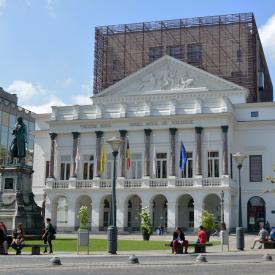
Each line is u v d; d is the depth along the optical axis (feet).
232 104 262.26
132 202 268.41
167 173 253.44
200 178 245.04
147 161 255.91
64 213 273.95
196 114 250.98
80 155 268.62
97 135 266.16
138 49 330.34
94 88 334.65
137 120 260.62
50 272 75.51
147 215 194.39
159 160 257.34
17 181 157.48
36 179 291.79
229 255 118.32
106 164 263.90
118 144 120.06
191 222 258.78
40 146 294.87
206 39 316.81
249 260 101.04
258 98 327.06
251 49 307.78
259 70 339.16
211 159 249.96
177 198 247.29
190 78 279.90
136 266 86.58
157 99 279.49
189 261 97.91
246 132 265.75
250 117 265.75
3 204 156.35
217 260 101.30
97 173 262.06
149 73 286.46
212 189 241.55
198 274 74.59
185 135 254.68
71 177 264.31
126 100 285.23
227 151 246.68
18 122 163.84
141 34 330.75
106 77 333.01
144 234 191.01
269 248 145.38
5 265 85.92
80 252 121.19
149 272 76.95
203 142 251.19
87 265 86.99
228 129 249.96
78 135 269.85
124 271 78.18
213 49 314.55
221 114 247.50
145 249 136.67
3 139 394.93
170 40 324.80
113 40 335.06
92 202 258.37
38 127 299.17
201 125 251.60
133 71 328.49
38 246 113.19
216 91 272.92
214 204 255.50
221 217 230.48
